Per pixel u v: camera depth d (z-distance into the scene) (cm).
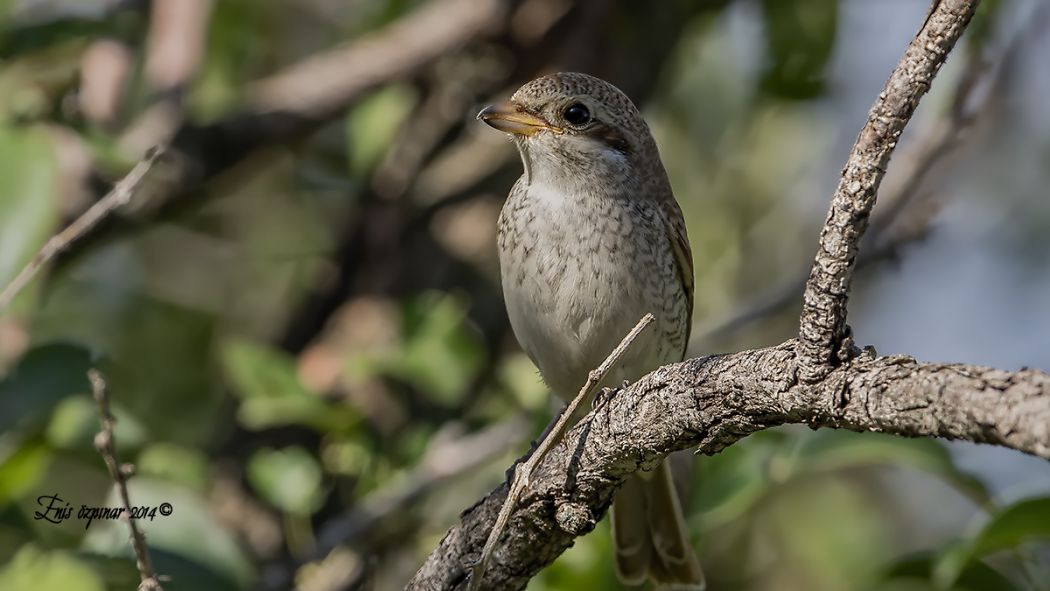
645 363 934
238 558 909
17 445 898
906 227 1130
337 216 1385
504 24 1221
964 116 1100
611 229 919
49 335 1325
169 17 1180
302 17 1420
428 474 1029
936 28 508
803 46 1252
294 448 1066
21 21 1077
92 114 1141
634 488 927
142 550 673
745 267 1332
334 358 1173
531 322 935
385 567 1082
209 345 1352
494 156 1302
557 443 695
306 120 1179
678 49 1300
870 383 501
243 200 1381
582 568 934
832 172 1320
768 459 941
